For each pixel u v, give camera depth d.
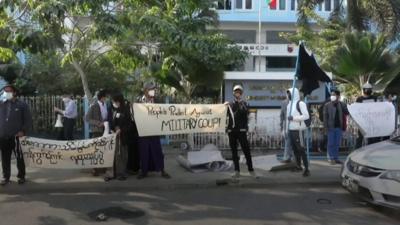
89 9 10.24
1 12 9.99
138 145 10.02
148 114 9.85
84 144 9.62
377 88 14.27
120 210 7.85
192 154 10.91
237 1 49.00
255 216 7.49
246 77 17.86
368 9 19.41
